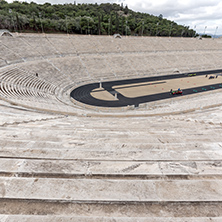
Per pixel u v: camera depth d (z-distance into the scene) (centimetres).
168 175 344
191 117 1478
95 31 8500
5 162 360
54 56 4925
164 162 380
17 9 8275
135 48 6756
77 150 430
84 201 274
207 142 516
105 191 293
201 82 5106
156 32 10638
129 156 415
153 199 281
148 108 2998
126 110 2923
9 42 4481
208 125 928
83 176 337
